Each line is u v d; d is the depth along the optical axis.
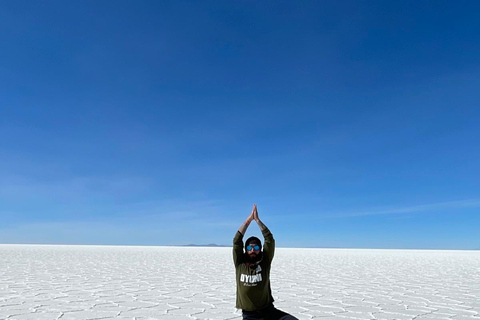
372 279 11.09
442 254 28.03
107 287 8.80
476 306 6.80
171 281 10.11
